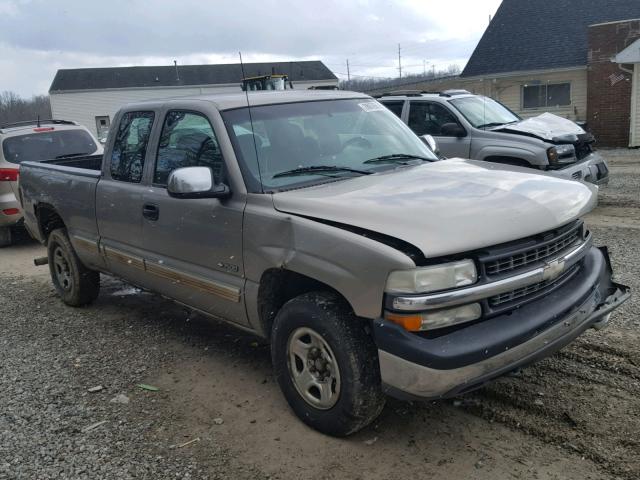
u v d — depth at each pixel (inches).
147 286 197.5
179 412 155.3
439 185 144.7
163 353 194.7
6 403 163.9
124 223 196.1
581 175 349.1
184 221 168.7
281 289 151.0
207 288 166.2
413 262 116.1
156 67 1980.8
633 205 388.2
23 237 411.8
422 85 1079.6
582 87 864.3
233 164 155.2
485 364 117.6
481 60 970.7
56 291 272.8
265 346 196.1
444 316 117.2
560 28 924.0
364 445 135.6
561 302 132.0
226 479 126.0
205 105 168.7
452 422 142.9
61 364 189.9
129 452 137.5
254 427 145.9
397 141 184.5
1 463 135.0
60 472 130.8
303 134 168.1
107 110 1877.5
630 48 758.5
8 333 222.7
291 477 125.6
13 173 382.3
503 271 124.1
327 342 132.1
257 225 146.0
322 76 2036.2
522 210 130.4
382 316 120.9
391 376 120.0
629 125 798.5
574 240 146.9
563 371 162.1
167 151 180.2
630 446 127.7
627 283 227.0
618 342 175.9
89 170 226.5
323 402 137.1
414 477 123.4
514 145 343.3
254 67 2034.9
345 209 132.6
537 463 125.3
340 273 126.4
